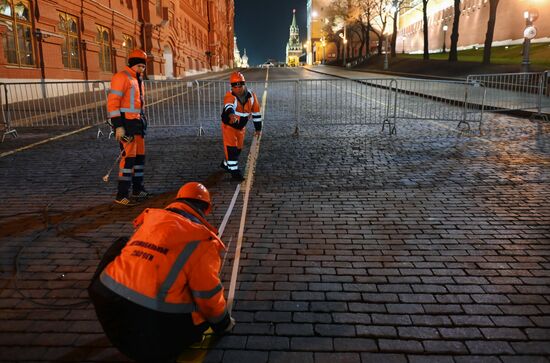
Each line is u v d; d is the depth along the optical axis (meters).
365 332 3.26
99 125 13.29
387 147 9.71
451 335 3.21
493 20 33.31
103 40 25.59
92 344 3.16
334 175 7.48
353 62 76.69
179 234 2.59
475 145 9.76
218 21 75.00
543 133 11.06
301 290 3.84
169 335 2.58
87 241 4.92
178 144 10.37
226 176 7.54
